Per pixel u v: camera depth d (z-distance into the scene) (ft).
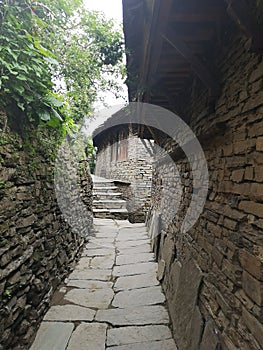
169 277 8.93
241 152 4.08
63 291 9.25
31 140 6.89
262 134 3.41
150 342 6.55
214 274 5.02
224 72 4.90
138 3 5.21
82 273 11.04
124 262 12.50
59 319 7.46
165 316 7.75
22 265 6.00
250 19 3.18
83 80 10.89
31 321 6.52
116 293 9.21
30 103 6.21
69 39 9.85
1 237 4.95
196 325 5.48
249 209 3.69
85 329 7.03
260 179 3.42
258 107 3.54
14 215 5.62
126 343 6.49
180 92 8.81
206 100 6.01
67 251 10.86
